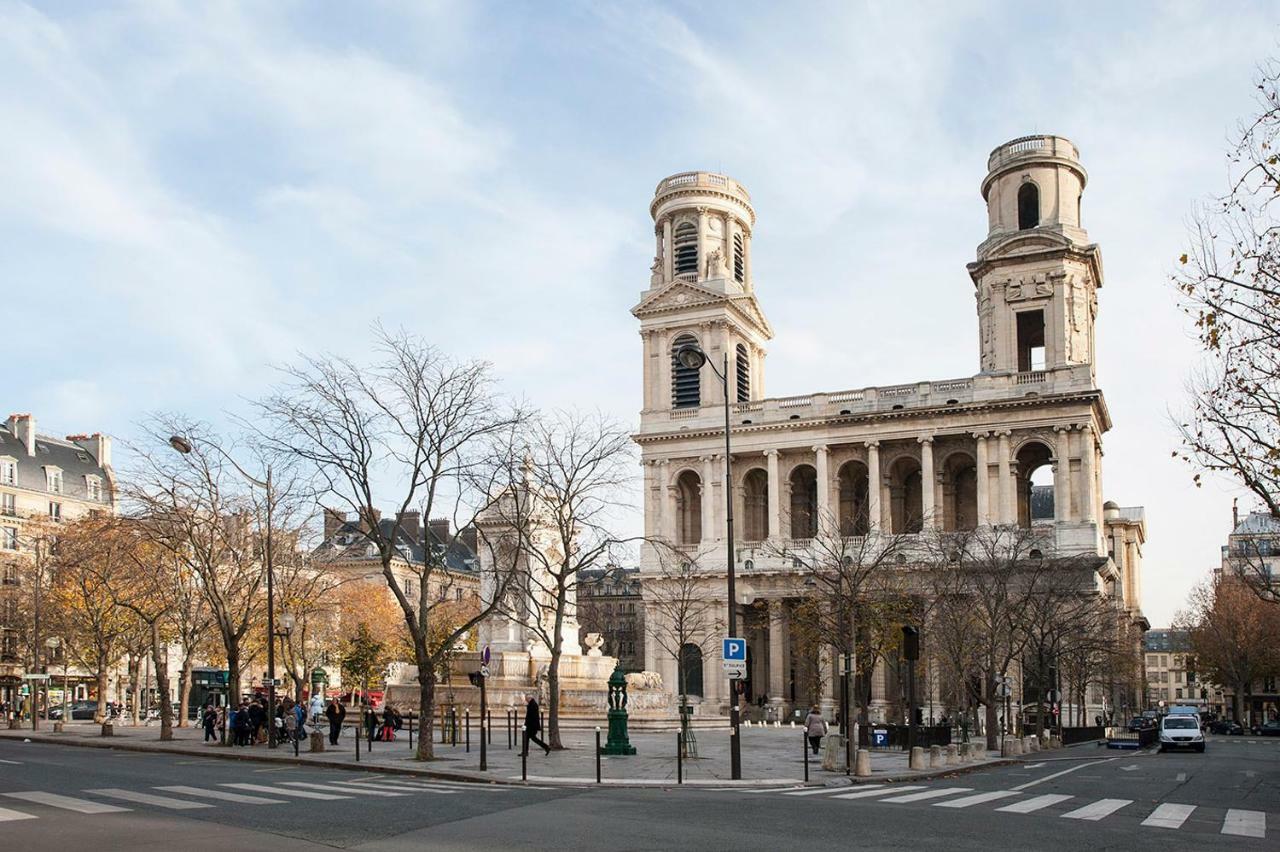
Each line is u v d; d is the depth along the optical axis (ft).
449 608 362.12
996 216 337.11
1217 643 427.33
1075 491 309.42
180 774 117.50
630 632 518.78
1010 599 274.57
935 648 256.32
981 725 278.67
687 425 355.36
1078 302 324.80
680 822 77.20
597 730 111.75
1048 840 70.79
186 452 186.60
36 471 380.78
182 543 203.41
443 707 184.96
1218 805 98.27
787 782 112.78
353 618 338.95
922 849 65.82
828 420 335.67
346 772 125.59
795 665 341.41
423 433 147.33
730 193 370.94
